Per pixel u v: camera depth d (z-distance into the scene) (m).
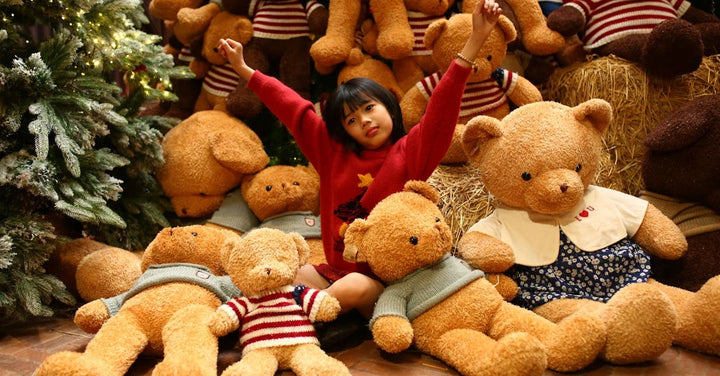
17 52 2.44
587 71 2.69
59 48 2.34
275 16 3.06
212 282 1.92
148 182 2.88
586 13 2.88
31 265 2.17
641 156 2.59
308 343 1.70
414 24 2.91
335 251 2.12
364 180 2.10
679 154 2.23
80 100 2.28
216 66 3.21
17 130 2.32
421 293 1.82
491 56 2.56
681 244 2.10
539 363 1.49
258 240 1.79
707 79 2.60
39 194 2.20
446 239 1.85
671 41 2.40
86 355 1.59
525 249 2.11
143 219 2.85
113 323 1.74
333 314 1.75
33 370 1.76
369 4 2.98
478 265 2.04
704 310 1.76
